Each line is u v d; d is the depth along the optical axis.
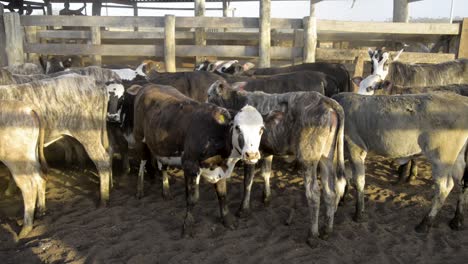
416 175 6.84
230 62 9.08
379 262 4.26
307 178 4.66
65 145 7.19
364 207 5.52
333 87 7.29
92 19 9.64
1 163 7.27
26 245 4.53
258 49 9.37
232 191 6.16
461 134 4.62
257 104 5.29
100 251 4.36
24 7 15.26
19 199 5.83
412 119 4.80
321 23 9.13
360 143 5.26
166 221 5.16
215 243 4.63
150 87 5.81
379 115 5.00
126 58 12.12
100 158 5.58
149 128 5.25
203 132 4.47
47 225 4.99
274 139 4.96
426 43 10.77
